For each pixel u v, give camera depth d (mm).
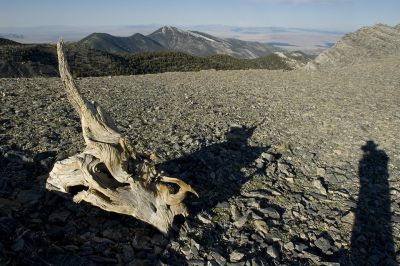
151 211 8391
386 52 54688
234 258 8141
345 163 13969
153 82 31078
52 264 6828
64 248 7520
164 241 8328
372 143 16172
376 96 26234
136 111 18656
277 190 11344
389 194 11852
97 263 7332
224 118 18734
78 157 8188
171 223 8570
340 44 58906
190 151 13164
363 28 63219
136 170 8266
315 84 31812
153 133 15016
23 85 23828
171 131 15375
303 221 9961
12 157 10688
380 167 13805
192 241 8398
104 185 8055
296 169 13172
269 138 16156
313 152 14867
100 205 8172
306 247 8828
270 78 35875
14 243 6914
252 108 21844
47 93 21172
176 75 38000
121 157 8062
